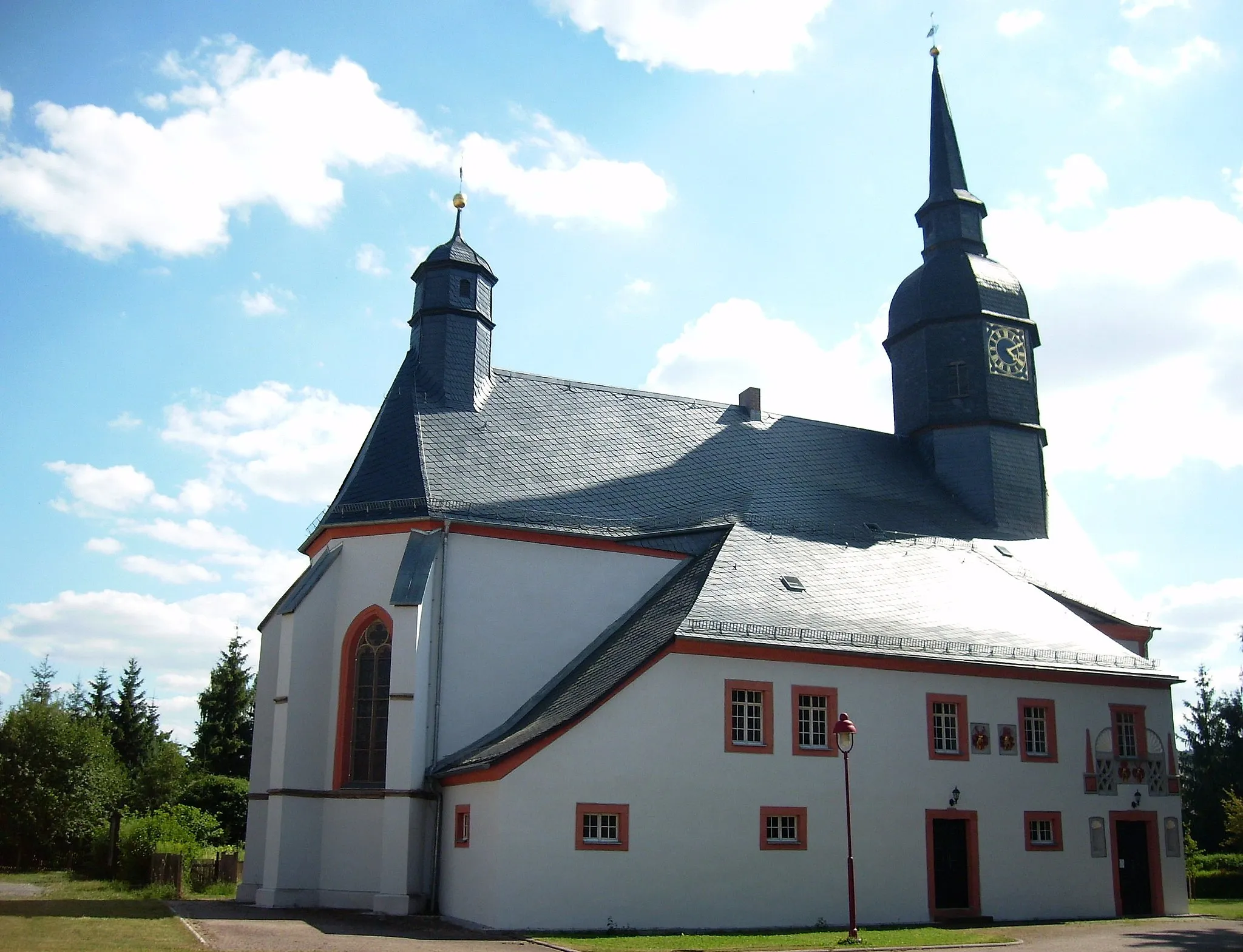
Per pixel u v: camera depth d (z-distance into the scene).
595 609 31.84
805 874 26.62
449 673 29.50
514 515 31.59
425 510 30.52
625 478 35.12
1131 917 30.50
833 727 28.00
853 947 21.27
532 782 24.44
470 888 24.98
